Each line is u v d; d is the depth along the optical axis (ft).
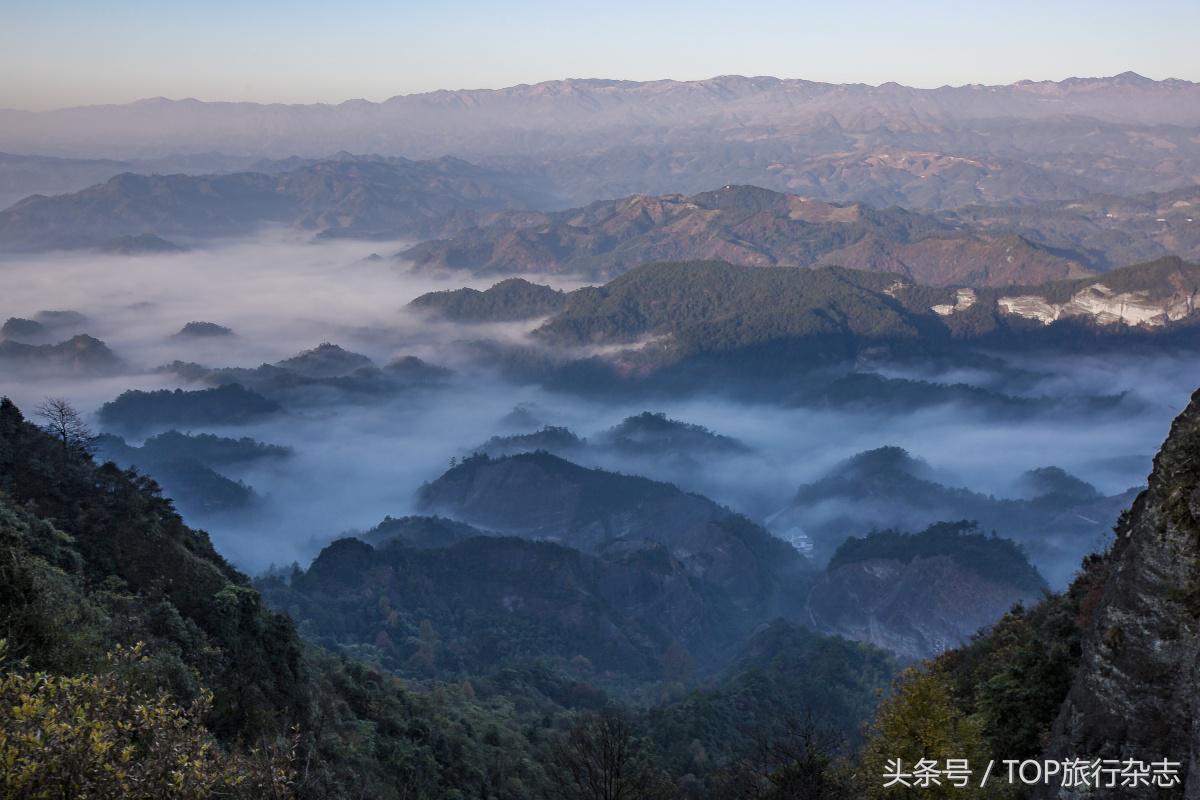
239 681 140.15
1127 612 69.67
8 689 53.88
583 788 142.51
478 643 506.48
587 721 244.42
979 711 99.60
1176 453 70.13
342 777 150.10
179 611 147.43
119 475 171.22
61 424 173.78
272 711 142.41
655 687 471.21
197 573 158.51
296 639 173.68
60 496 154.40
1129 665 68.44
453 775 200.34
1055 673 94.68
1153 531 69.31
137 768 52.37
